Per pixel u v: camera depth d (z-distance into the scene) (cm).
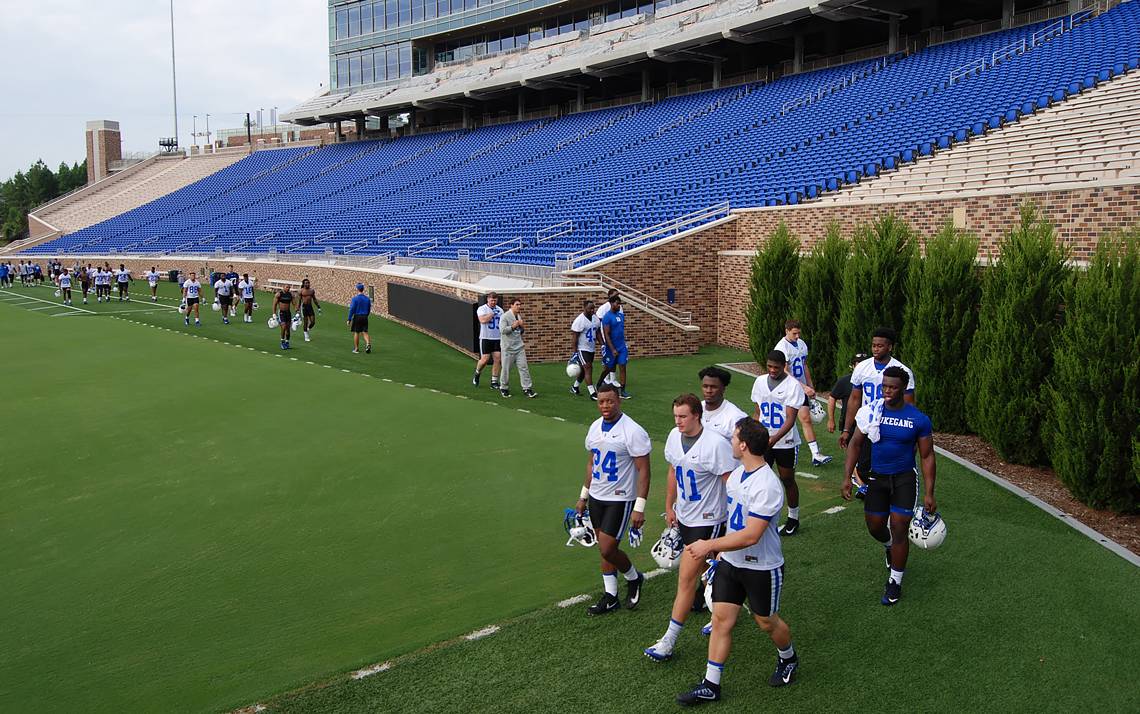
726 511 616
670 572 733
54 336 2347
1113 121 1730
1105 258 898
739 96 3791
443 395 1502
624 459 637
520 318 1931
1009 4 3095
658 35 4075
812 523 852
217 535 836
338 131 6066
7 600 699
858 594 685
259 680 560
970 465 1047
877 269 1371
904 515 655
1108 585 691
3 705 538
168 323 2669
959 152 2023
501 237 3100
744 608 670
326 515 887
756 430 525
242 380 1642
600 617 648
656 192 2936
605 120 4344
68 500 951
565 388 1606
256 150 6525
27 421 1316
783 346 1011
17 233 10150
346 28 5956
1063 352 920
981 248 1616
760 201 2277
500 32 5350
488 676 562
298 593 700
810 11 3253
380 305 2977
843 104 3056
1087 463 880
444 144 5112
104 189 6550
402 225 3881
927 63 3050
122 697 544
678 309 2159
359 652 596
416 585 711
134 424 1291
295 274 3728
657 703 532
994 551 767
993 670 566
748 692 545
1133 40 2261
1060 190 1452
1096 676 555
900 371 657
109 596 702
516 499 931
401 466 1057
